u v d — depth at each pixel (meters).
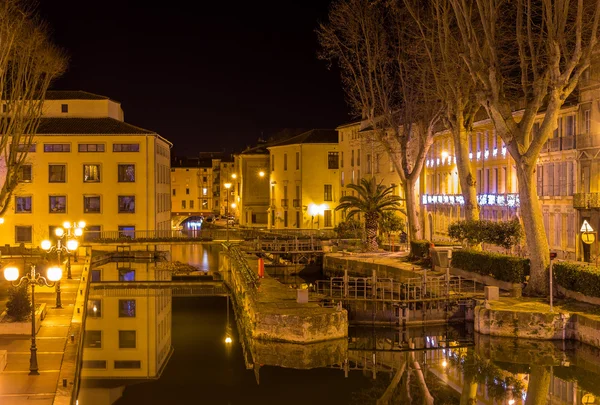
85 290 38.97
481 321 31.09
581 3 30.02
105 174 71.00
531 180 33.22
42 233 70.06
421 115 51.25
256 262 51.84
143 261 66.94
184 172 159.00
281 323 30.53
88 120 74.12
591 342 28.72
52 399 18.80
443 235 62.25
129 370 28.42
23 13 42.44
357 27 51.91
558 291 33.56
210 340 34.34
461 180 43.28
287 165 91.19
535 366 27.92
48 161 70.25
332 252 57.62
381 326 34.88
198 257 74.56
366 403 23.84
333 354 30.84
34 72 47.31
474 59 34.00
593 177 43.19
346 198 56.84
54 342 25.59
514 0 39.12
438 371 27.91
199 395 25.03
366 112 53.47
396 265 46.56
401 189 68.88
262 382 26.64
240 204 105.75
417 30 48.44
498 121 33.41
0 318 27.59
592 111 43.56
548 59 33.38
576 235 44.12
